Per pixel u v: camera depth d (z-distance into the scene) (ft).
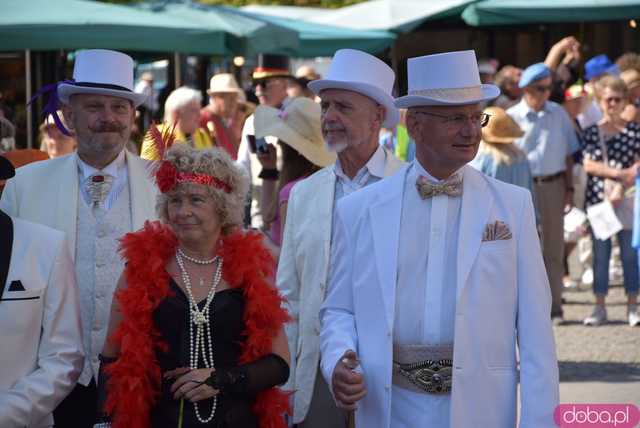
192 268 16.05
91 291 19.56
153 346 15.70
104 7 41.52
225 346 15.83
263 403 15.98
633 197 39.47
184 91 37.45
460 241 15.25
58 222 19.72
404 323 15.39
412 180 15.94
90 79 19.99
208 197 15.79
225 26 42.16
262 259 16.28
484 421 15.03
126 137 20.31
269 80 44.27
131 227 19.92
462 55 15.43
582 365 33.35
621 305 44.50
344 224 16.28
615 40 71.15
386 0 59.82
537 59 71.77
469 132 15.40
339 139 19.51
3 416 15.88
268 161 27.91
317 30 54.95
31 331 16.53
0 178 17.54
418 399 15.28
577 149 41.68
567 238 47.19
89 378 19.29
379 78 19.60
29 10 39.99
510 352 15.34
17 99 51.31
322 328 16.21
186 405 15.49
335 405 19.48
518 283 15.38
